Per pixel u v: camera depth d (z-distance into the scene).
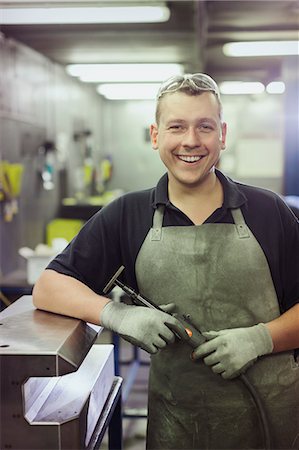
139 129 6.13
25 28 3.24
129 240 1.37
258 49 4.14
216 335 1.27
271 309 1.33
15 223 3.48
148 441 1.45
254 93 6.11
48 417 1.08
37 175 3.96
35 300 1.36
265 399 1.34
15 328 1.19
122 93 5.73
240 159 6.32
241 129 6.29
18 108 3.54
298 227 1.38
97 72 4.74
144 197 1.39
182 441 1.38
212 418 1.35
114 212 1.39
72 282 1.33
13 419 1.05
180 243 1.32
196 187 1.33
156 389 1.41
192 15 2.95
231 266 1.30
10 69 3.39
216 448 1.36
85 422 1.15
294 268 1.36
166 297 1.33
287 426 1.36
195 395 1.35
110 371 1.50
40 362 1.02
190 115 1.22
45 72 4.12
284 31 3.59
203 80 1.26
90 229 1.39
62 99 4.59
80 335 1.20
